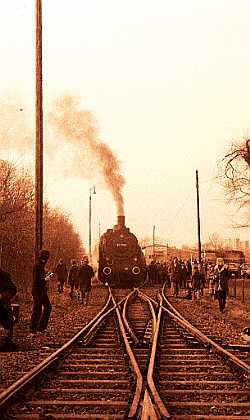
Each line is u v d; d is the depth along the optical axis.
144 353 13.08
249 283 54.47
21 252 32.69
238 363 10.61
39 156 21.89
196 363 11.69
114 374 10.17
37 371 9.55
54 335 16.31
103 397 8.53
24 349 13.35
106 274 48.69
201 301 32.31
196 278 33.81
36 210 21.56
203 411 7.80
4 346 13.12
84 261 29.67
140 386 8.70
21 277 32.81
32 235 33.22
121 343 14.57
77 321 20.70
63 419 7.27
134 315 23.48
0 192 31.45
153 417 6.96
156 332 15.07
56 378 9.96
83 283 29.41
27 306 26.52
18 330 17.50
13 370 10.60
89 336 15.20
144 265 50.09
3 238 31.81
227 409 7.88
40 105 22.25
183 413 7.67
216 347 12.90
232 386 9.37
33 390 8.85
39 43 22.50
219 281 25.58
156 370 10.53
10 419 7.25
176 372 10.54
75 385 9.38
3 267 32.06
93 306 28.56
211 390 8.99
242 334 16.47
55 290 42.91
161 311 21.23
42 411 7.70
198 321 21.23
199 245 54.50
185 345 14.33
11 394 7.91
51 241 58.41
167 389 9.13
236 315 23.98
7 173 31.95
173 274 36.47
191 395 8.73
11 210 31.56
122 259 48.84
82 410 7.80
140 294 35.97
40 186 21.72
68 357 12.31
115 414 7.54
